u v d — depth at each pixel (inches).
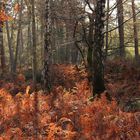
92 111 439.2
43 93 608.4
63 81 751.7
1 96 553.3
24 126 420.2
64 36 1304.1
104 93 512.1
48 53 681.0
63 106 472.4
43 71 681.6
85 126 395.5
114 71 794.8
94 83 546.3
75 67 821.2
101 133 382.9
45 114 450.0
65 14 883.4
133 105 480.1
